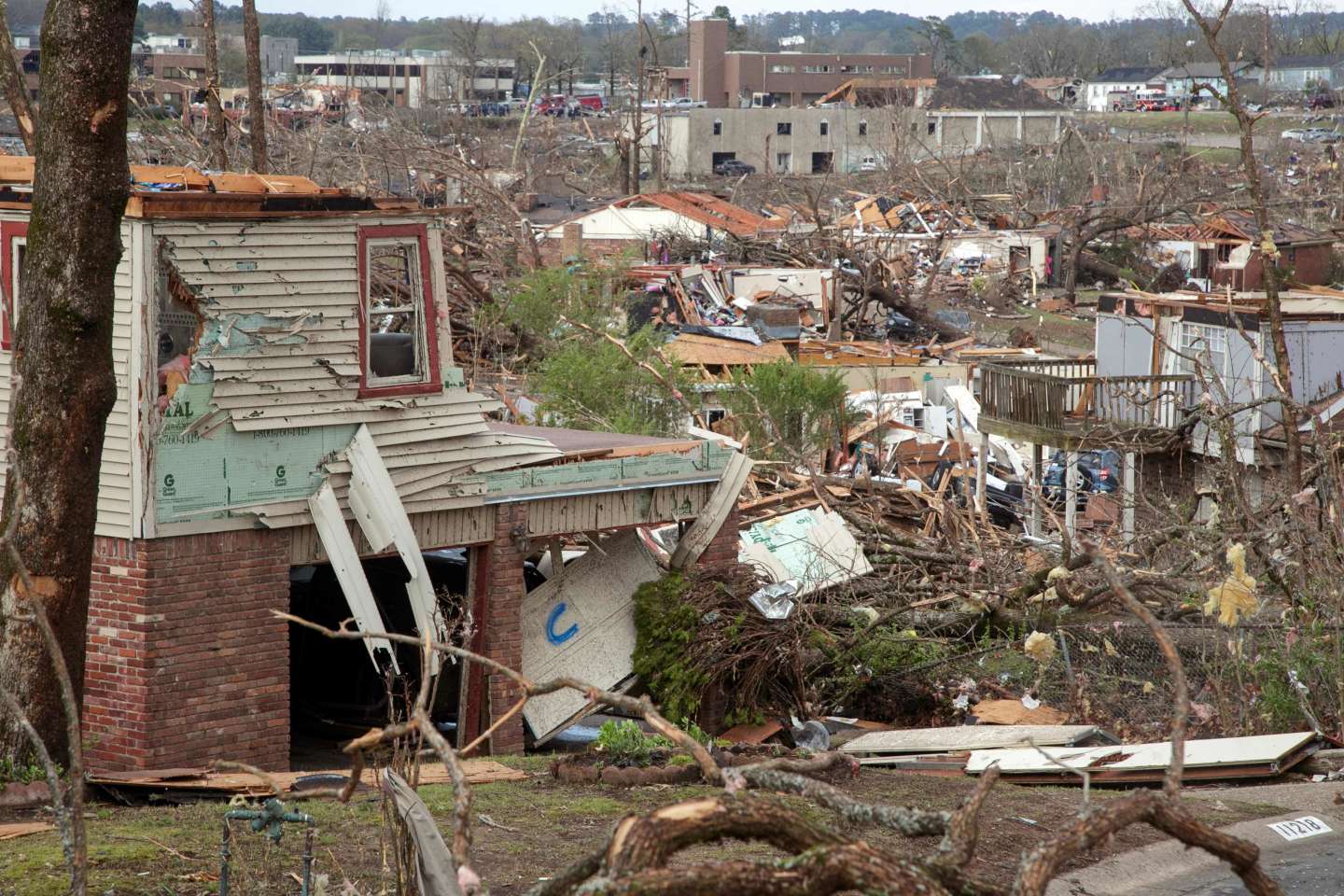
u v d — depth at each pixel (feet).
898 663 63.87
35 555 36.96
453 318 129.29
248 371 47.37
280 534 48.52
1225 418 62.75
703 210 246.06
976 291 244.22
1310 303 110.83
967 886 14.11
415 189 191.31
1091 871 31.78
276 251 47.88
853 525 82.89
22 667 36.91
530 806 36.63
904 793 38.65
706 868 12.86
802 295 193.88
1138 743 50.83
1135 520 90.94
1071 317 234.58
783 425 104.63
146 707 45.50
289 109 298.97
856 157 443.32
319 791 19.97
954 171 378.32
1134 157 368.68
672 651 57.62
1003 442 126.52
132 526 45.37
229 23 613.11
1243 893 30.89
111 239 37.19
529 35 654.53
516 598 55.01
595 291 130.62
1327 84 495.41
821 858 13.07
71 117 36.17
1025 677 62.64
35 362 36.96
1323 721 49.34
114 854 30.04
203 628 46.75
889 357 150.71
